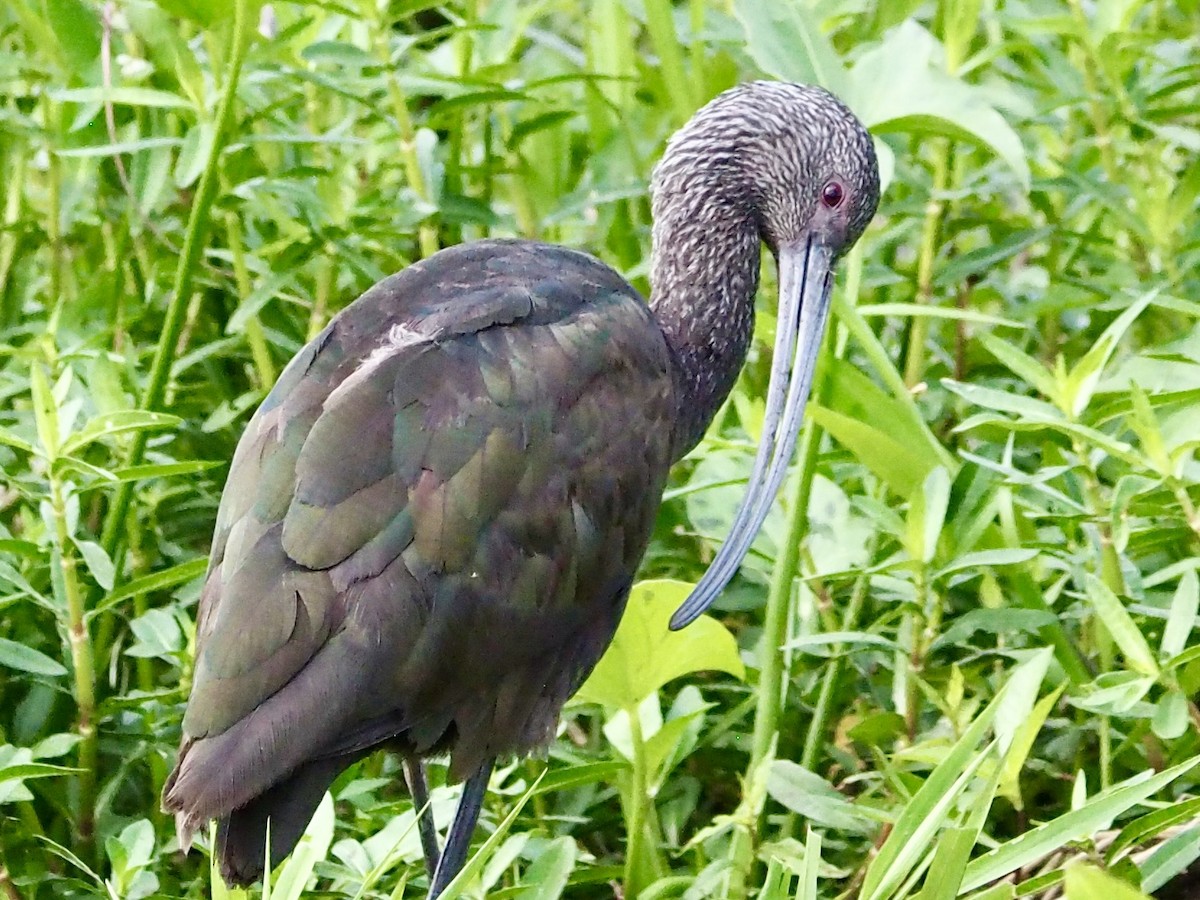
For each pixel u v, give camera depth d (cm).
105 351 1147
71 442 950
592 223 1453
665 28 1338
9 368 1253
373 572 815
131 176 1313
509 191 1477
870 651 1075
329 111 1438
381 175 1354
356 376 849
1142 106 1302
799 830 1052
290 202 1257
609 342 908
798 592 1117
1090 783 1054
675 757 992
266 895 759
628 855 974
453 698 859
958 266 1266
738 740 1092
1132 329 1357
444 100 1217
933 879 752
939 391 1273
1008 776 869
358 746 829
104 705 1005
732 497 1149
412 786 949
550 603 878
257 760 787
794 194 1052
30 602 1067
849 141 1052
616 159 1398
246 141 1158
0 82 1387
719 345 1060
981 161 1465
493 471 848
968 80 1479
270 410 866
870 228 1460
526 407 864
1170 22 1677
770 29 1198
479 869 850
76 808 1015
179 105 1159
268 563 809
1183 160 1596
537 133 1412
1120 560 1012
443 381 851
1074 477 1090
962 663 1036
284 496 823
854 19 1485
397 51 1205
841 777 1116
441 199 1245
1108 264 1374
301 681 800
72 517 977
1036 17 1308
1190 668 931
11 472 1173
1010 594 1153
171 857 1049
